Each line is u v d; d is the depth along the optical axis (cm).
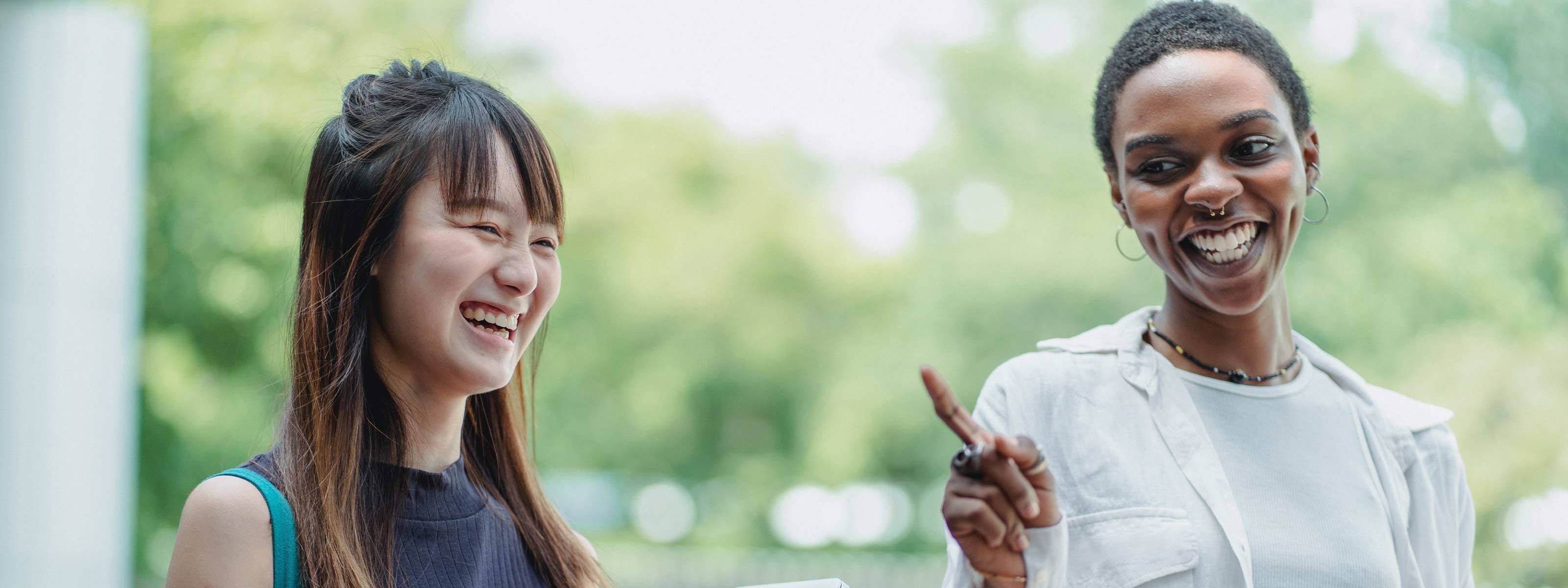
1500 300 834
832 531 1155
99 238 505
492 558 160
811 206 1166
